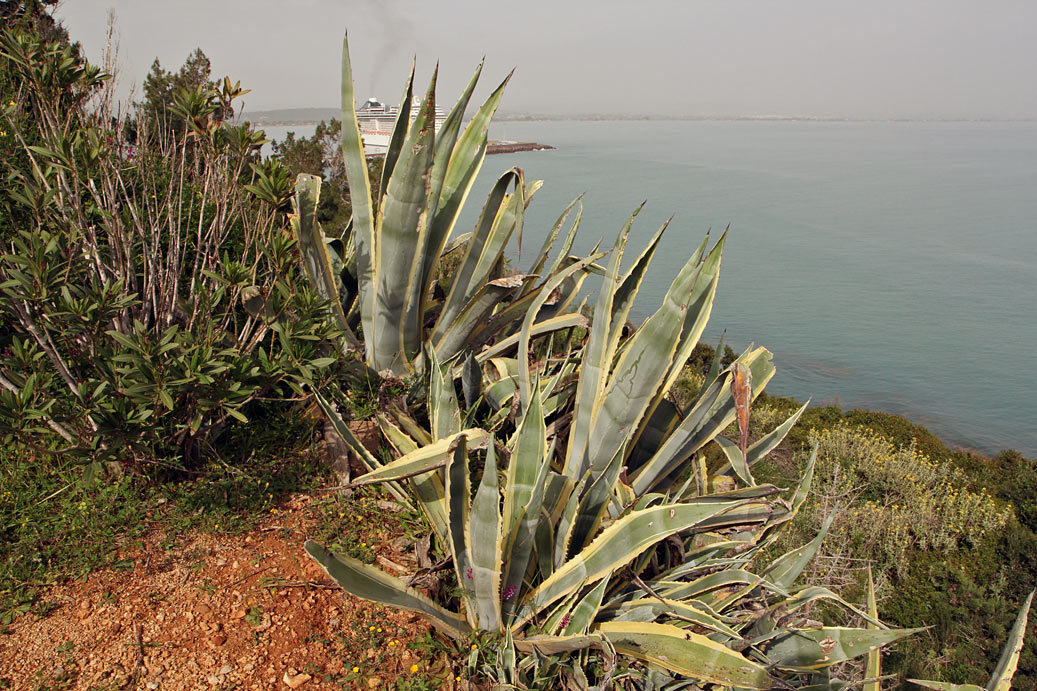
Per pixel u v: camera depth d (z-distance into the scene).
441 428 3.51
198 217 4.65
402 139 3.87
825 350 48.84
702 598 3.32
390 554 3.48
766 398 16.62
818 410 16.20
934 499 11.87
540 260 4.58
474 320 4.29
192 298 3.77
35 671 2.59
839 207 137.62
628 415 3.17
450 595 3.25
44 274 2.95
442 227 4.09
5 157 4.35
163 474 3.57
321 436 4.12
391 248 3.85
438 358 4.39
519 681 2.79
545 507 3.21
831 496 9.87
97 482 3.40
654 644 2.86
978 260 90.50
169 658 2.76
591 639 2.65
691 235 92.12
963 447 33.12
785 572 3.80
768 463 9.12
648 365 3.04
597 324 3.21
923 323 58.97
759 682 2.71
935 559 10.76
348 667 2.88
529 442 2.96
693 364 17.34
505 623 3.10
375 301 4.07
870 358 47.34
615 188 140.88
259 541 3.40
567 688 2.86
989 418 37.12
